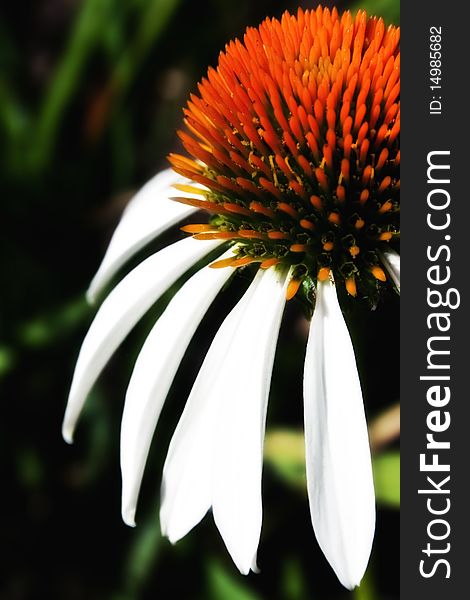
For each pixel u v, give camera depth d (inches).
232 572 12.2
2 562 12.9
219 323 13.4
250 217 9.1
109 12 13.7
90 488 13.1
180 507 8.7
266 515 12.4
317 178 8.9
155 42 14.5
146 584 12.2
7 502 13.1
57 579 12.8
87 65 14.6
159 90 15.6
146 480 12.5
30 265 13.6
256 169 9.2
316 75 9.1
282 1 15.2
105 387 13.3
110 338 9.6
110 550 12.9
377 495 10.2
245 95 9.3
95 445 12.9
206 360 8.9
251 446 8.5
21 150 13.8
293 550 12.3
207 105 9.6
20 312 13.2
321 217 8.9
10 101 14.3
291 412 12.4
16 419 13.2
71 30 16.9
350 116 9.0
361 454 8.2
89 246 14.5
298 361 12.4
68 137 15.7
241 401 8.6
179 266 9.5
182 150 15.2
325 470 8.2
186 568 12.1
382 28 9.2
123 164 14.9
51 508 13.1
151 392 9.1
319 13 9.4
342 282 8.8
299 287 8.9
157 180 10.6
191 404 8.9
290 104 9.0
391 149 8.9
